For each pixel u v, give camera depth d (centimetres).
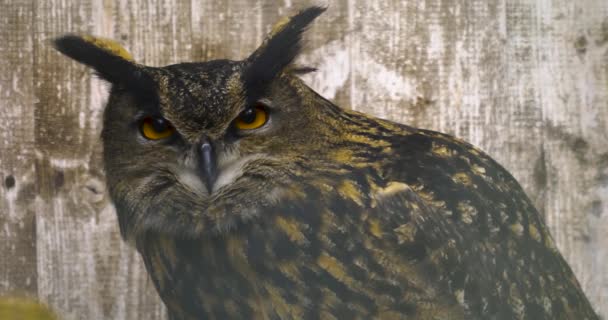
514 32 504
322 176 493
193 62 495
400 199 493
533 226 498
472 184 496
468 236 493
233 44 504
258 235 493
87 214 504
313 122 494
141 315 504
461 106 504
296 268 493
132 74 491
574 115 504
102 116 500
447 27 504
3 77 504
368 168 495
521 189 500
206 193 491
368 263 492
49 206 504
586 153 504
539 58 504
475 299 493
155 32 504
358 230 492
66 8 504
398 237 492
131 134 493
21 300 468
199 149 490
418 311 492
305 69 495
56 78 504
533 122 504
